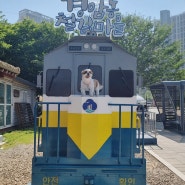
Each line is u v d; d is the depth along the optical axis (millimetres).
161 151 13359
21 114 21938
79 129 5914
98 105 5918
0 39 27141
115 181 5812
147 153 12805
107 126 5969
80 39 6934
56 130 6688
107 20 8336
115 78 6906
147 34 36031
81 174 5812
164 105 23328
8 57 28703
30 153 12078
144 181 5820
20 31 29641
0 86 17828
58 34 29750
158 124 26719
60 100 6801
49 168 5844
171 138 17875
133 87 6898
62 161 5895
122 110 6730
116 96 6848
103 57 6926
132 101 6840
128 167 5844
